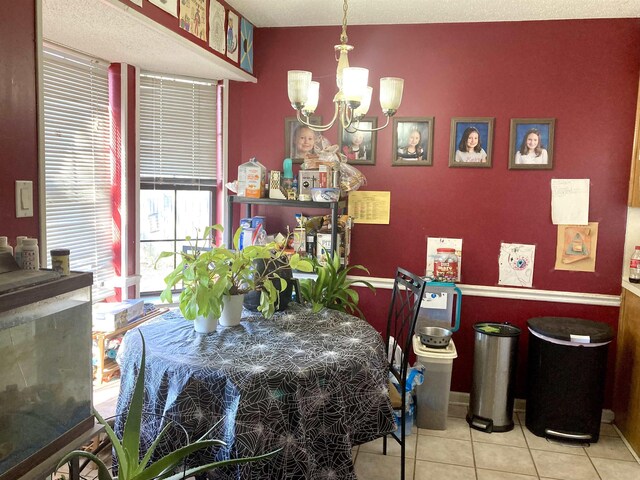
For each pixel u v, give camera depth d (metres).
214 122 3.35
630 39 3.00
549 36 3.08
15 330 1.17
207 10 2.77
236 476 1.64
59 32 2.33
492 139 3.18
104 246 2.96
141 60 2.85
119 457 1.28
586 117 3.08
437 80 3.22
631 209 3.05
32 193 1.67
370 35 3.28
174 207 3.29
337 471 1.82
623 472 2.64
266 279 2.28
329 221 3.26
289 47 3.37
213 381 1.72
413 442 2.91
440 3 2.85
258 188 3.06
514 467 2.67
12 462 1.19
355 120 2.29
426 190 3.30
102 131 2.88
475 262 3.28
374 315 3.43
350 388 1.86
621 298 3.11
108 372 2.67
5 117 1.54
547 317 3.12
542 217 3.18
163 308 3.17
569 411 2.89
